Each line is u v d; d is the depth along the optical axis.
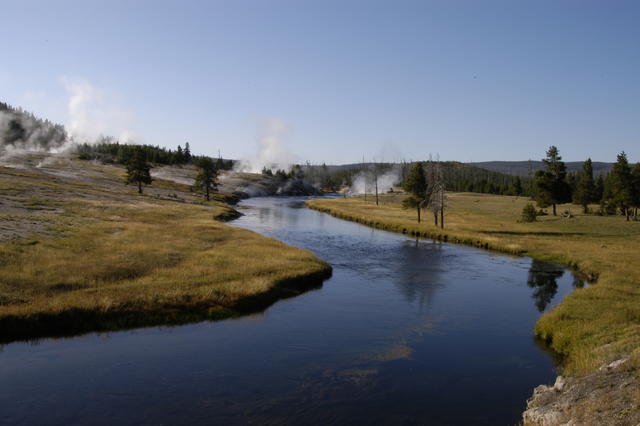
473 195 149.12
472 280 31.81
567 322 19.88
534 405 13.06
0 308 18.81
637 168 70.75
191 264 29.50
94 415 12.46
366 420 12.65
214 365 16.16
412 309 24.16
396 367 16.42
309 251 41.47
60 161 132.25
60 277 23.56
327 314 22.92
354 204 113.88
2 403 12.99
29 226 36.91
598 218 74.88
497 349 18.47
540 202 80.31
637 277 28.97
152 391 14.02
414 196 68.44
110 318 20.03
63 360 16.22
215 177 108.50
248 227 62.28
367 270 34.75
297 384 14.80
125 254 30.30
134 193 85.50
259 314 22.61
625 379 11.84
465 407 13.55
